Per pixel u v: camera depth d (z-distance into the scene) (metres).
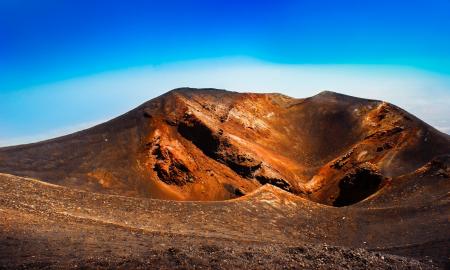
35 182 32.59
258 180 74.62
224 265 16.45
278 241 31.12
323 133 94.25
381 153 79.00
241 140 82.50
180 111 83.44
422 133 80.19
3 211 23.62
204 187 70.56
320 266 17.86
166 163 71.94
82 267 15.56
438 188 48.59
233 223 33.75
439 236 30.64
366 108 95.25
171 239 23.92
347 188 69.94
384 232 34.59
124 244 20.56
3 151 70.06
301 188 77.12
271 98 103.62
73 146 73.56
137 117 82.44
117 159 71.69
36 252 17.41
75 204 30.00
